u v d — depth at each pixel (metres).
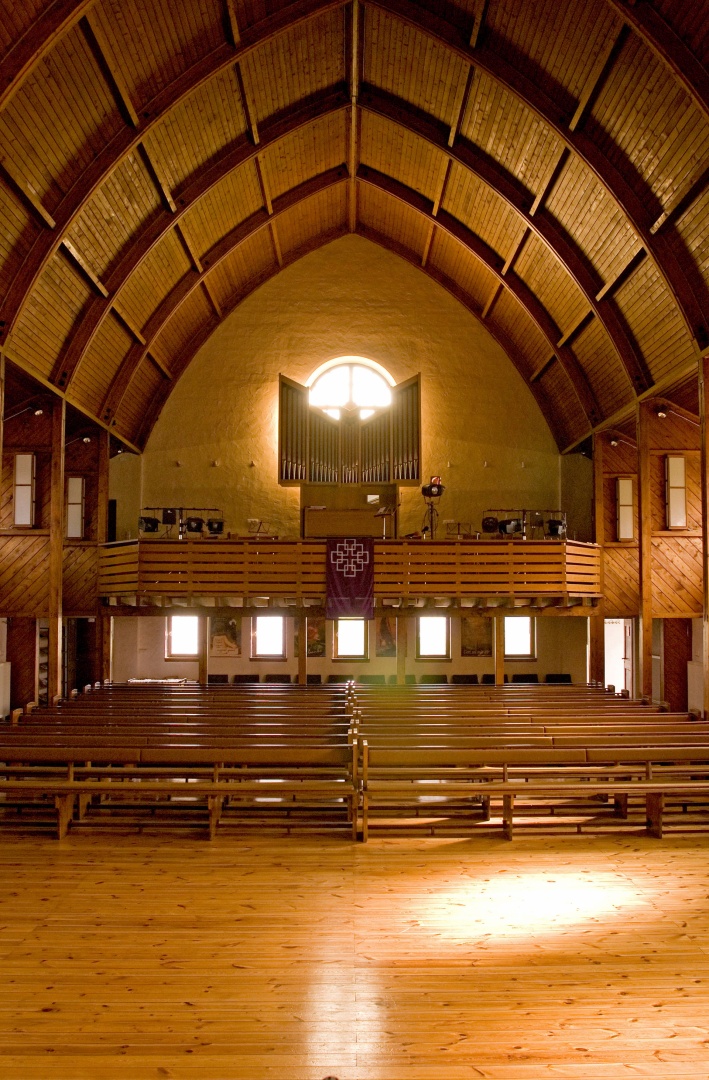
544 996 5.48
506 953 6.12
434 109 13.87
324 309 19.00
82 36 9.79
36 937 6.38
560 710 11.92
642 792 8.84
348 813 9.54
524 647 19.34
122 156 11.59
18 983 5.64
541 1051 4.86
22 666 17.64
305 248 19.05
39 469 15.55
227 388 18.80
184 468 18.64
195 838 8.85
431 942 6.31
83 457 17.06
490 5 10.92
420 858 8.23
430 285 19.14
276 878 7.68
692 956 6.09
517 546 15.39
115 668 18.89
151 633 19.12
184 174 13.59
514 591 15.29
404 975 5.78
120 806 9.73
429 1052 4.84
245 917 6.78
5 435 15.53
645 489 14.76
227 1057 4.79
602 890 7.39
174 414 18.70
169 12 10.43
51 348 13.68
